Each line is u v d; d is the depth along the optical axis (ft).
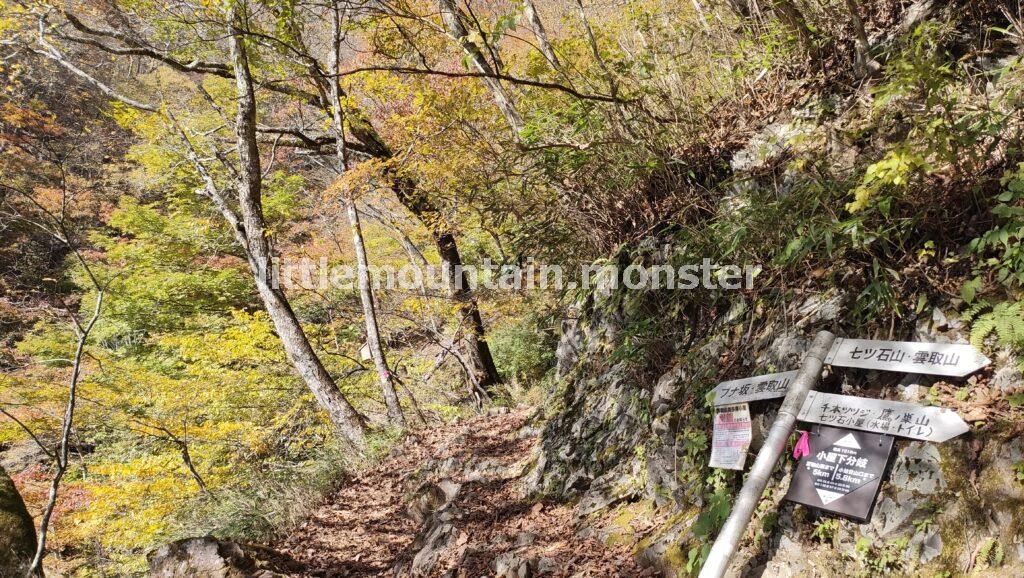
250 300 54.44
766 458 9.25
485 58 16.08
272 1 24.22
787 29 12.83
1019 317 7.80
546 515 13.91
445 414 32.89
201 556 15.62
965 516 7.55
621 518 12.17
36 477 33.09
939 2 11.39
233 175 32.68
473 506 15.92
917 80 8.41
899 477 8.27
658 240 14.84
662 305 14.29
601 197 16.33
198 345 32.99
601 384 15.33
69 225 53.36
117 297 47.98
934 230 9.39
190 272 51.37
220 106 37.50
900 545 7.93
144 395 31.55
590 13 18.71
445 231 30.27
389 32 23.27
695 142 14.48
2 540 16.30
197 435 28.60
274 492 22.59
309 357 28.73
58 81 49.42
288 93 32.19
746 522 8.95
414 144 24.88
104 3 29.94
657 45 15.24
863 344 9.29
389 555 16.11
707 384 11.81
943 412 8.10
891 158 8.04
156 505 25.14
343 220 49.03
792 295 11.02
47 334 43.34
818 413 9.25
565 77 15.61
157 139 34.50
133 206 51.93
